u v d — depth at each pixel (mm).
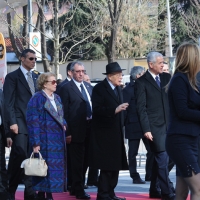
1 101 11336
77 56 45969
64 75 41281
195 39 43406
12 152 11867
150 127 11359
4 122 11289
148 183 15156
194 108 8156
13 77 11875
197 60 8188
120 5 23141
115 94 11539
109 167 11438
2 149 11289
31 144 11055
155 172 12125
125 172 18344
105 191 11609
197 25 44531
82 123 12836
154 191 12211
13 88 11820
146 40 50312
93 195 13055
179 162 8156
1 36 16719
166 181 11508
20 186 15109
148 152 15219
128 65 41375
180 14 49812
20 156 11711
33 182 11219
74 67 12922
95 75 43781
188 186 8344
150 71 11500
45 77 11148
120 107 11180
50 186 11016
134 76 15281
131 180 15984
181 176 8328
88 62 43781
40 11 24531
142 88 11352
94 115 11547
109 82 11578
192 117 8039
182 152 8125
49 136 11062
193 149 8180
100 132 11500
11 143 11406
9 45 47844
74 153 12711
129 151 15211
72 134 12719
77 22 39031
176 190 8586
